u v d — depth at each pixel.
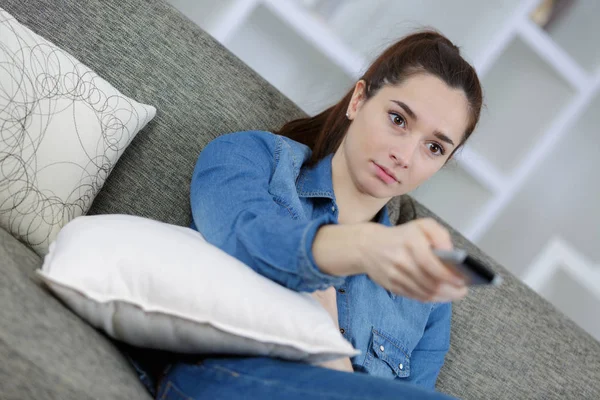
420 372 1.42
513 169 2.74
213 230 1.10
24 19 1.38
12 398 0.73
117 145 1.32
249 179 1.20
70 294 0.90
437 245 0.80
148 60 1.44
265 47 2.65
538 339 1.54
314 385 0.88
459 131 1.35
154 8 1.47
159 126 1.43
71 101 1.26
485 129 2.87
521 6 2.54
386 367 1.36
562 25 2.87
